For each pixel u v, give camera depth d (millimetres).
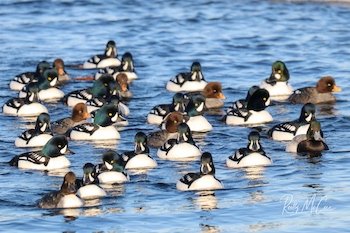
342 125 40719
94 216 30344
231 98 45656
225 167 35062
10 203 31641
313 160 35656
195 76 46812
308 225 29453
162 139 37938
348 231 28953
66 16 64562
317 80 49125
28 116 43125
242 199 31703
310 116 38719
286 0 66062
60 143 35156
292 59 53281
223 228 29266
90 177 32031
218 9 65500
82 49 56469
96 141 38750
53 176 34406
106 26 61938
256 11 64500
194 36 59062
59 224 29719
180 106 40969
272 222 29734
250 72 50812
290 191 32375
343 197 31688
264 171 34469
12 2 67938
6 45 57125
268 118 41156
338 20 61375
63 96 46406
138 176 34062
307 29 59719
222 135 39344
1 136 39812
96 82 44938
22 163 35281
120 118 40719
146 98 45844
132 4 67625
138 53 55344
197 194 32250
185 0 68375
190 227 29391
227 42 57375
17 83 47781
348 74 49938
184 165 35281
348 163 35250
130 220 29938
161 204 31328
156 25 62000
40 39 58719
